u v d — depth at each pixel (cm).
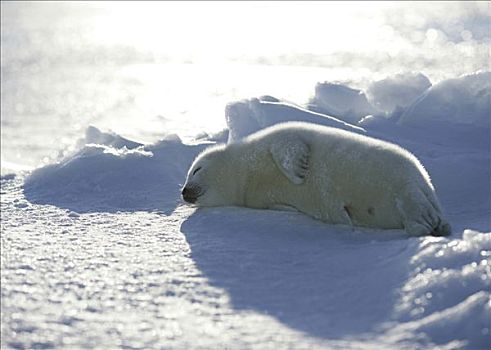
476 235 1173
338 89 2470
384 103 2511
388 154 1438
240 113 2277
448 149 1964
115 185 1928
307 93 5153
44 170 2091
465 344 856
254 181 1662
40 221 1598
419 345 859
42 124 5456
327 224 1496
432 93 2248
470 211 1588
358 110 2431
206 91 6431
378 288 1041
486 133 2061
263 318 956
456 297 978
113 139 2423
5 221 1598
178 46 12025
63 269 1166
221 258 1243
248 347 854
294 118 2152
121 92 6994
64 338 874
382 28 13975
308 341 873
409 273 1066
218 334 895
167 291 1060
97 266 1187
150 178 1962
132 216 1648
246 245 1335
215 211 1666
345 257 1205
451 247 1123
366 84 2766
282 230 1446
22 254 1265
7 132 5056
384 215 1421
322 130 1598
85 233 1468
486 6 18975
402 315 951
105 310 974
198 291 1062
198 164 1756
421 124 2173
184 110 5409
